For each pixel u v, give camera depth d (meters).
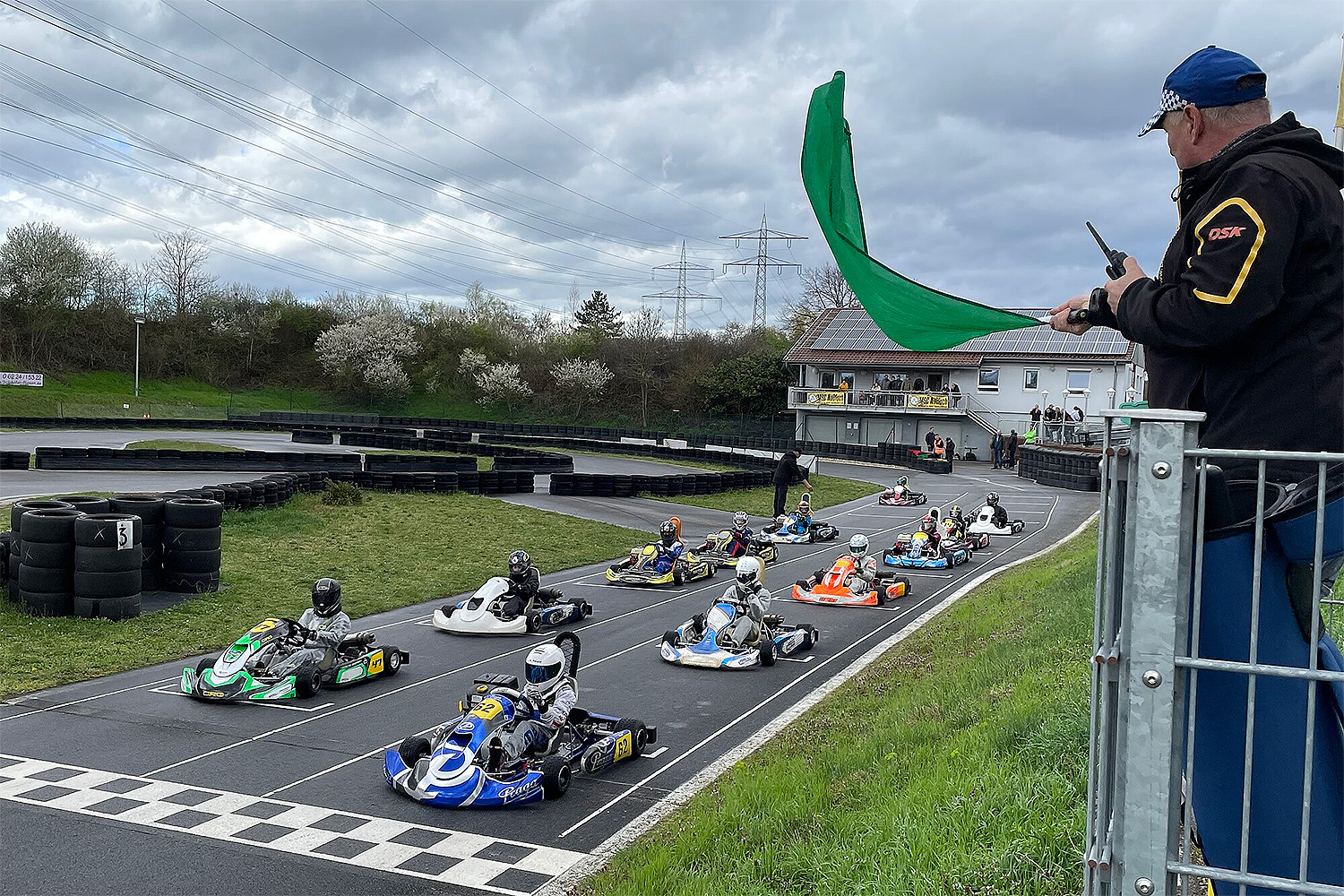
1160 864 2.67
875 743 9.02
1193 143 3.12
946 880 5.54
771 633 15.28
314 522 23.92
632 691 12.68
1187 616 2.70
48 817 8.14
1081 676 8.91
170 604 16.17
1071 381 56.72
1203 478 2.63
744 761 9.62
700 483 36.66
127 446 41.53
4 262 73.75
